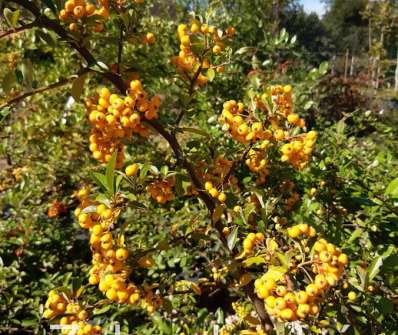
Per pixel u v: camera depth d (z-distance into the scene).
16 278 0.54
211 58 0.33
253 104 0.28
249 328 0.33
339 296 0.25
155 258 0.51
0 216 0.74
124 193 0.25
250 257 0.24
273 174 0.39
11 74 0.25
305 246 0.23
